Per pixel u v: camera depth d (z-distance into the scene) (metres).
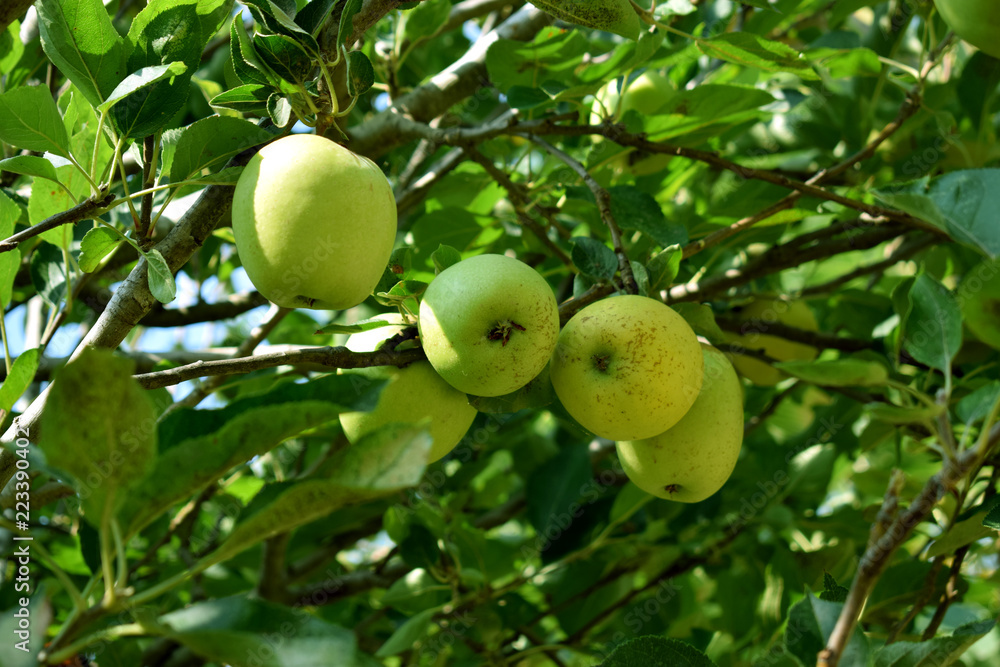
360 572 1.15
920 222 0.92
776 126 1.42
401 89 1.20
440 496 1.22
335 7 0.75
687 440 0.79
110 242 0.76
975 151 1.11
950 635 0.71
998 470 0.90
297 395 0.67
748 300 1.11
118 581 0.62
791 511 1.08
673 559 1.12
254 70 0.75
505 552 1.06
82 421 0.61
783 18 1.07
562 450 1.11
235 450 0.63
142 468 0.62
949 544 0.82
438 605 1.03
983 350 0.98
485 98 1.34
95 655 0.88
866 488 1.16
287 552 1.20
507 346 0.74
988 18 0.85
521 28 1.10
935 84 1.12
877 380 0.72
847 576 1.04
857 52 1.04
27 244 0.96
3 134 0.73
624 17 0.81
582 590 1.12
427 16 1.07
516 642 1.17
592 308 0.77
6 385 0.73
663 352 0.75
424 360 0.78
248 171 0.73
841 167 1.01
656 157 1.07
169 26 0.75
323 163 0.72
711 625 1.21
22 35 0.98
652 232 0.92
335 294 0.72
